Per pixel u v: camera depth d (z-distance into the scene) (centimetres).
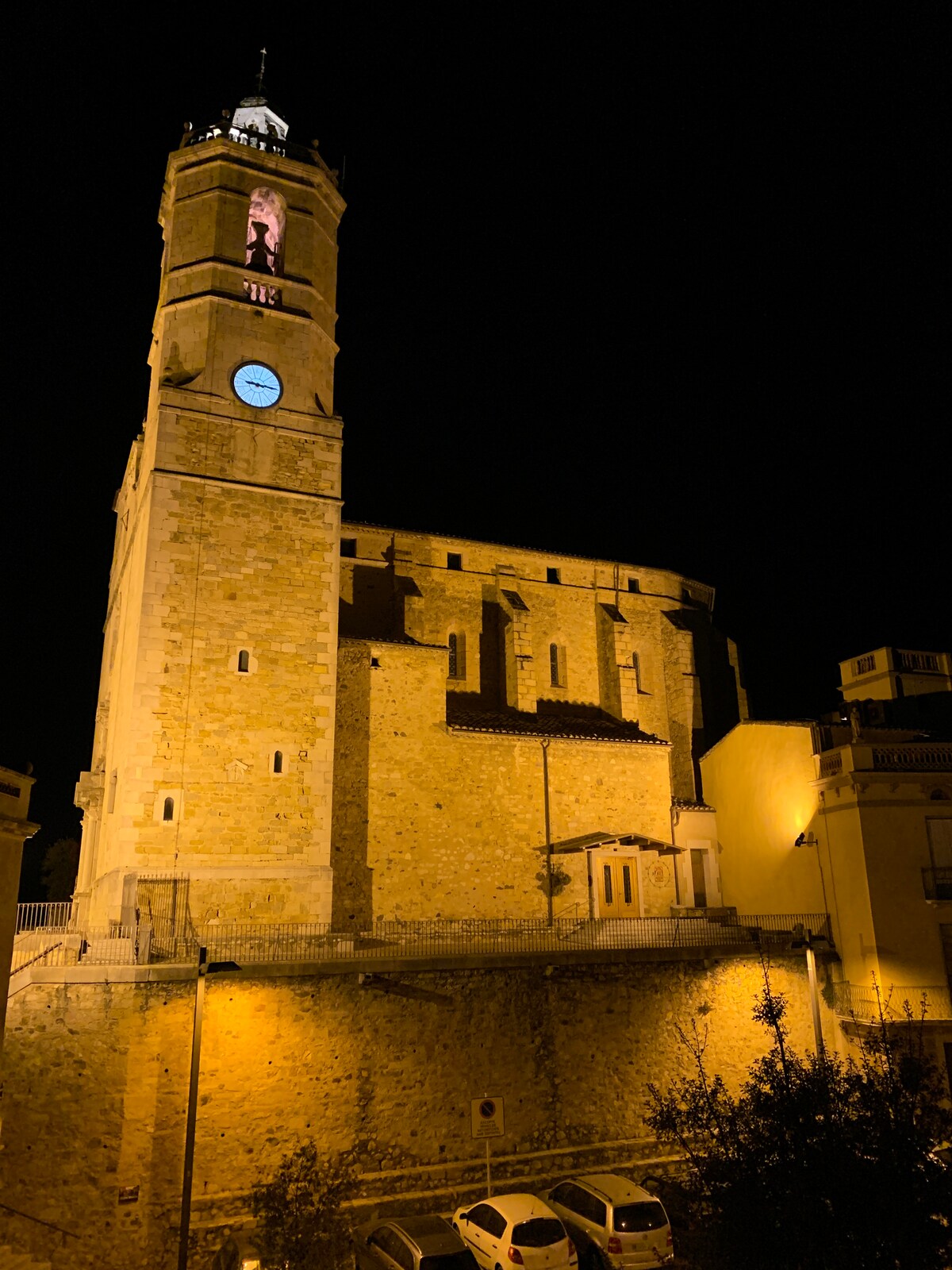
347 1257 1977
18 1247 1864
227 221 3250
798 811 3231
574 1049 2481
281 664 2912
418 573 4094
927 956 2748
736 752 3688
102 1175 1944
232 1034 2116
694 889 3734
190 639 2805
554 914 3419
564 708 4253
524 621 4091
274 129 3769
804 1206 1395
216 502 2948
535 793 3534
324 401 3303
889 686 3672
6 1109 1922
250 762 2789
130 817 2600
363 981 2266
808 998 2842
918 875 2814
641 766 3797
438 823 3312
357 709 3284
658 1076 2559
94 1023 2016
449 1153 2262
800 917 3073
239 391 3094
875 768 2917
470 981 2402
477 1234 1838
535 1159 2331
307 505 3091
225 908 2647
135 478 3475
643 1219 1834
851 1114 1669
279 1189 2003
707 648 4881
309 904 2748
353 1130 2181
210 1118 2052
